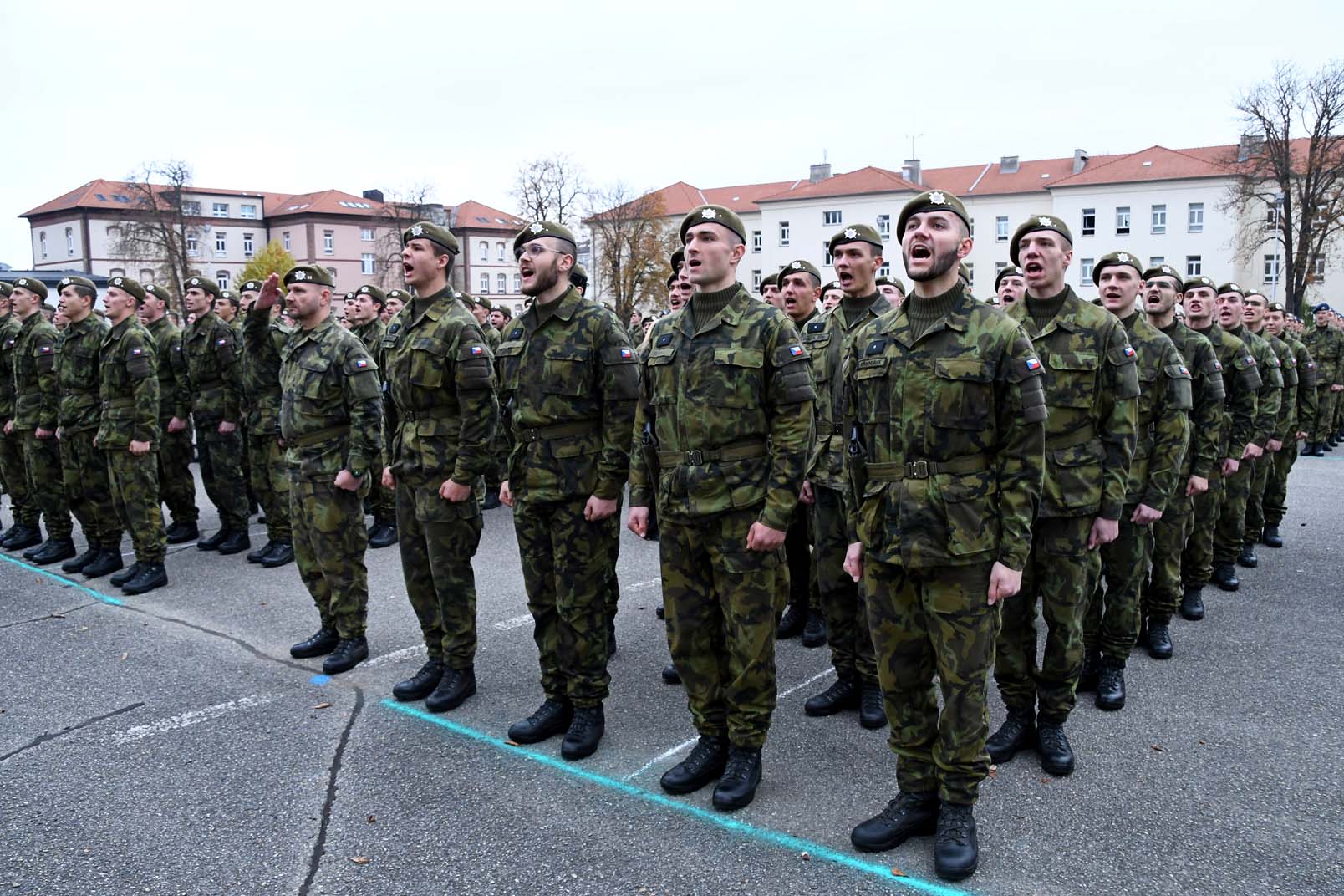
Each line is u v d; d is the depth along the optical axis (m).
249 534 8.08
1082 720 4.08
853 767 3.65
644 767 3.65
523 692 4.46
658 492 3.44
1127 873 2.87
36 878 2.95
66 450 6.66
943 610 2.88
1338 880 2.83
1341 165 33.69
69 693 4.48
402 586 6.43
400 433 4.27
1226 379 5.56
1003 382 2.81
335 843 3.11
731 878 2.87
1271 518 7.48
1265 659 4.86
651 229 53.03
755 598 3.28
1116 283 4.26
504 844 3.09
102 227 59.50
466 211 69.81
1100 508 3.61
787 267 5.13
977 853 2.90
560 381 3.69
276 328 6.93
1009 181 50.94
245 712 4.23
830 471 4.13
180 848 3.11
